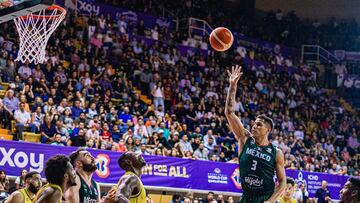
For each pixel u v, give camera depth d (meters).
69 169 6.81
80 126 18.27
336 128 31.25
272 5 42.22
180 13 34.38
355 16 41.88
